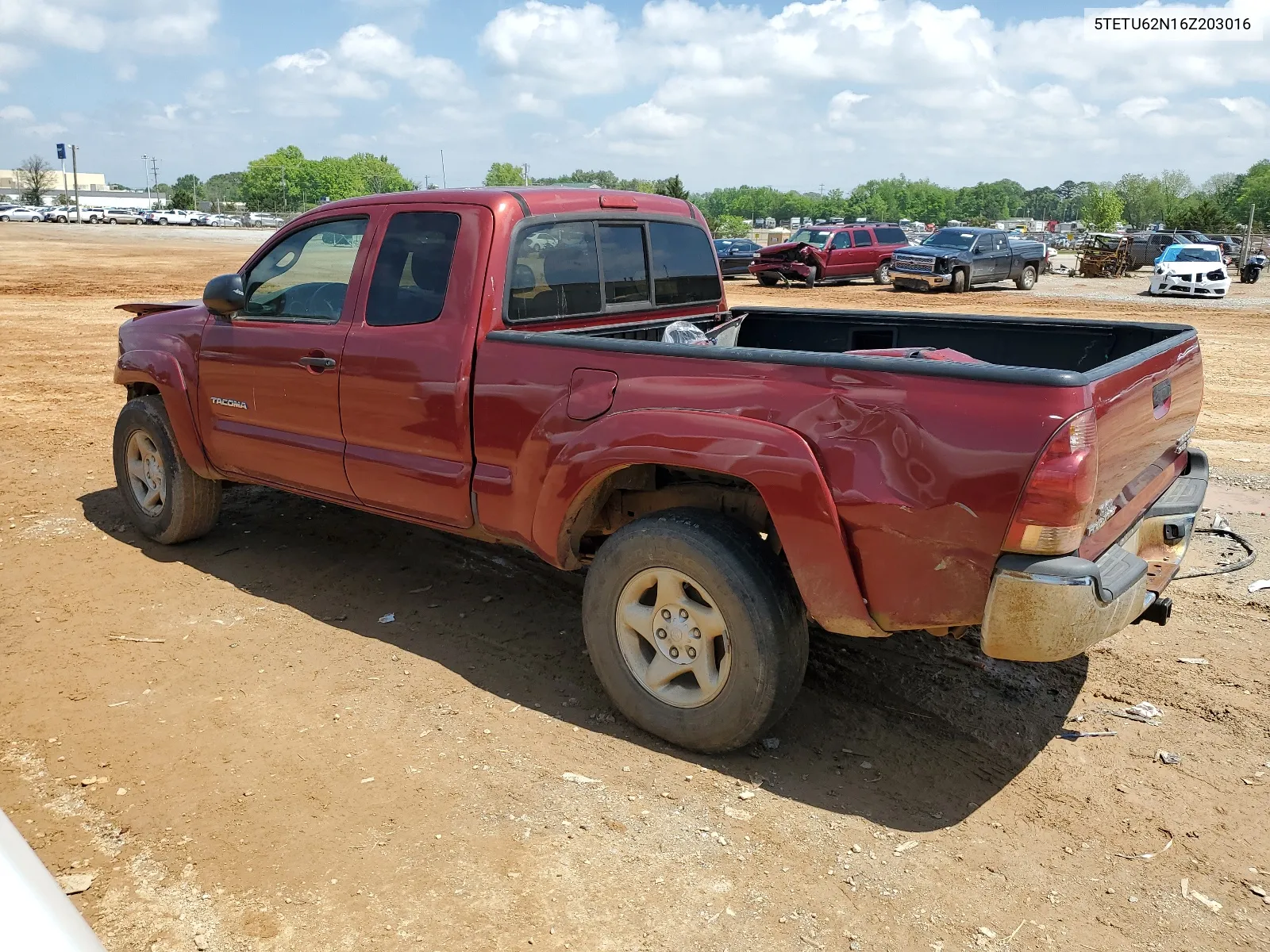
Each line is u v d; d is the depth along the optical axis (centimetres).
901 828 305
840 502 299
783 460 304
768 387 312
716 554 319
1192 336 380
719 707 330
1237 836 301
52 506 632
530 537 378
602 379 348
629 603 352
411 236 410
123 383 552
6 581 502
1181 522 364
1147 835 302
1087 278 3484
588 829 301
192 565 526
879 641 439
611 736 357
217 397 491
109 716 368
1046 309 2148
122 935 255
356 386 421
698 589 328
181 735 355
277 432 466
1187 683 398
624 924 261
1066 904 271
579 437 351
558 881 277
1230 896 275
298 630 445
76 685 392
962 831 303
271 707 375
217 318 491
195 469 519
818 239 2831
